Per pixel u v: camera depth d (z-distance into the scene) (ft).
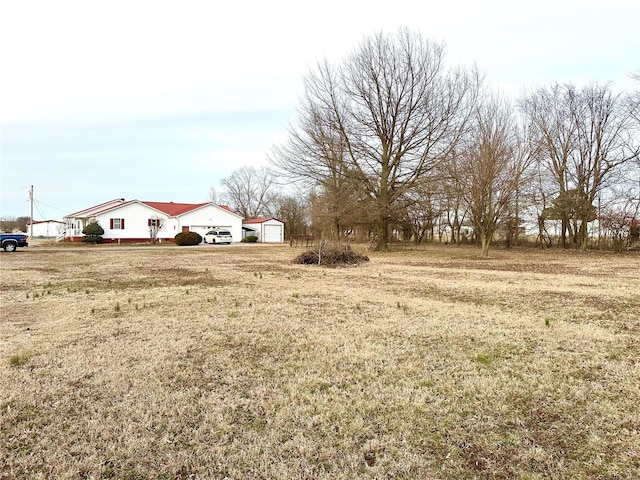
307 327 18.01
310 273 40.40
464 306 22.98
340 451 8.20
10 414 9.68
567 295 26.58
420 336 16.60
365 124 71.56
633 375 12.16
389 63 69.97
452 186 67.26
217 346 15.20
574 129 79.00
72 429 8.98
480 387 11.31
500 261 56.13
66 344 15.38
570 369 12.73
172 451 8.18
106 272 40.47
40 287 29.86
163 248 93.50
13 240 75.82
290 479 7.29
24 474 7.41
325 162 73.20
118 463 7.77
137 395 10.80
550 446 8.29
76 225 128.16
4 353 14.20
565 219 82.69
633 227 71.46
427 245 106.11
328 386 11.48
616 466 7.57
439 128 69.46
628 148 72.74
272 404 10.28
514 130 71.36
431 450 8.20
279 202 195.21
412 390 11.14
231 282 33.09
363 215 73.97
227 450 8.21
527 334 16.88
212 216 132.67
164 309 21.88
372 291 28.55
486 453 8.07
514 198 68.33
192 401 10.44
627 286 30.35
